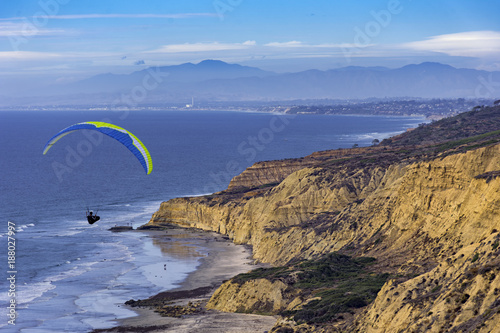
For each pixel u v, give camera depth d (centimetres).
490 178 6512
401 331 3988
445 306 3775
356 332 4619
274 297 6862
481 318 3450
